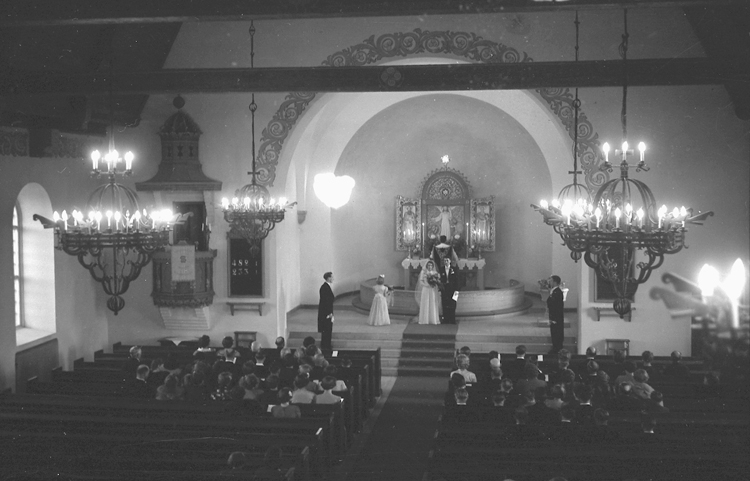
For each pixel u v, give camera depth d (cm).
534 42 1645
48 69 1444
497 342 1919
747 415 1005
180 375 1254
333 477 1123
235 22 1723
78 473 775
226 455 872
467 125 2411
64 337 1664
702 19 1485
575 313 2189
